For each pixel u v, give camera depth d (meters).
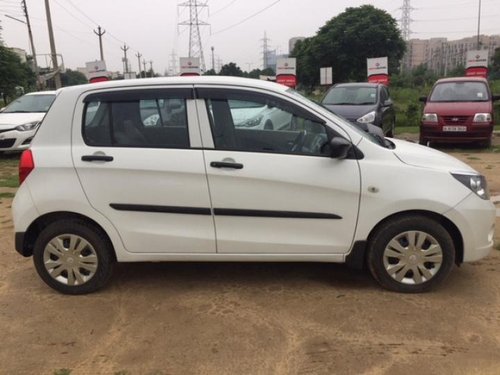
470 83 12.66
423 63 103.06
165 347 3.50
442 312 3.88
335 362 3.27
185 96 4.07
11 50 37.34
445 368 3.19
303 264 4.91
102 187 4.09
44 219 4.30
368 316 3.84
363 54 58.34
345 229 4.05
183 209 4.07
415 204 3.96
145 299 4.25
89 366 3.30
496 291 4.23
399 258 4.12
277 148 4.05
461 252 4.15
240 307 4.06
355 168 3.98
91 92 4.16
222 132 4.05
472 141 11.79
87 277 4.31
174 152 4.04
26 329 3.81
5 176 10.07
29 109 13.12
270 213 4.03
